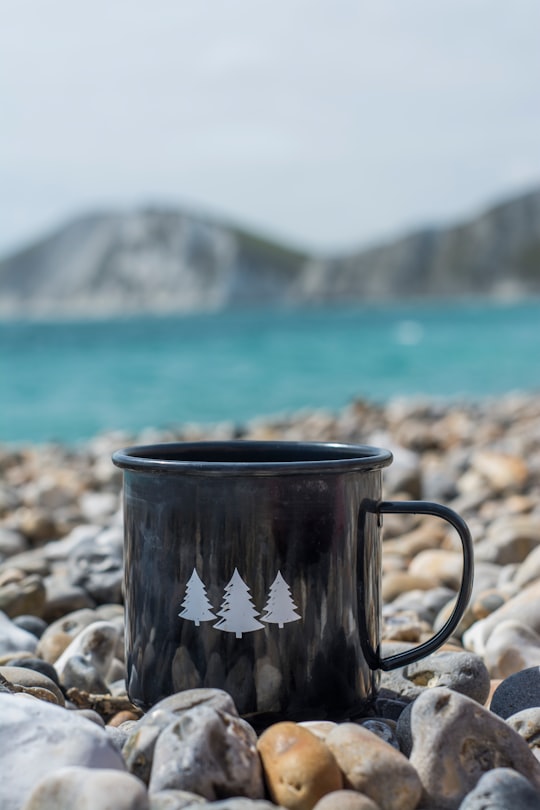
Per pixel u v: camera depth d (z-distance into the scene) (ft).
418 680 1.46
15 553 2.64
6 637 1.77
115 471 3.72
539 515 2.77
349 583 1.34
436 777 1.20
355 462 1.33
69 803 1.06
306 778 1.15
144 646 1.34
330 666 1.32
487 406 6.63
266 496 1.29
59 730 1.17
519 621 1.71
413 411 5.92
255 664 1.30
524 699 1.40
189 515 1.30
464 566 1.39
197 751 1.15
